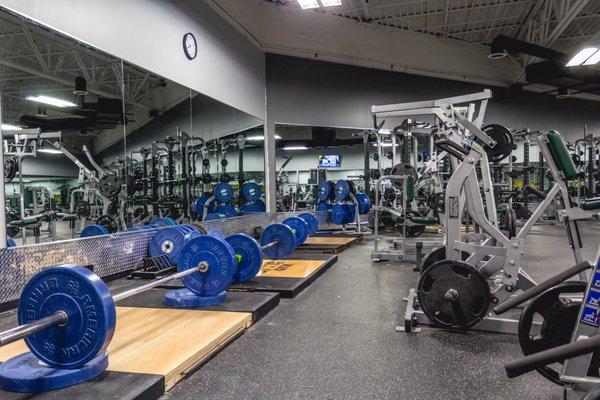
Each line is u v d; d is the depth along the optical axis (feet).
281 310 10.34
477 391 6.08
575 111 36.45
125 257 13.55
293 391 6.16
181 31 17.12
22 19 10.59
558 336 5.29
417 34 30.35
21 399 5.41
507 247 8.63
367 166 27.35
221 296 9.98
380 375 6.66
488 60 33.01
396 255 16.99
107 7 13.23
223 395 6.07
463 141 9.41
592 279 4.23
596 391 3.48
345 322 9.36
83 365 5.75
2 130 10.36
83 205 13.96
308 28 26.35
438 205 18.26
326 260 16.01
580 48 24.20
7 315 9.70
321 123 27.02
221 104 20.54
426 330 8.76
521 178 38.01
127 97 14.96
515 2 25.54
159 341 7.47
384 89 29.27
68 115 12.86
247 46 23.04
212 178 20.34
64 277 5.56
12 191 11.57
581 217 8.55
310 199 33.58
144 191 16.42
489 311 9.02
